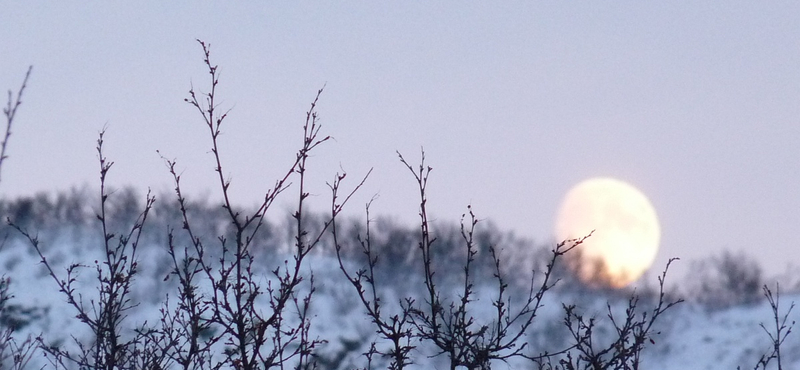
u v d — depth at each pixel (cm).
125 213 6800
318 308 6384
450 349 1355
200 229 4716
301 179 1324
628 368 1379
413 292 5728
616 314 5669
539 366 1382
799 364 7019
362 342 5997
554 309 5803
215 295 1297
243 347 1289
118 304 1355
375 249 5375
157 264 4747
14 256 6712
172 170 1312
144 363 1395
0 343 1577
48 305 5684
